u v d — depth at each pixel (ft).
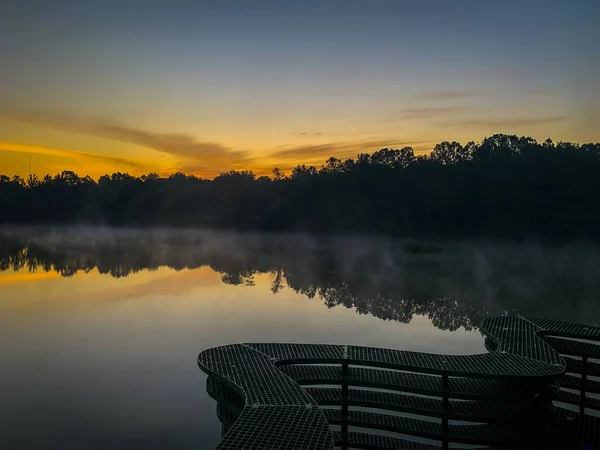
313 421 16.03
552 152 151.12
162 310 44.09
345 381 22.59
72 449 18.17
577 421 21.88
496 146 172.24
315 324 38.75
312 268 81.41
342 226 184.65
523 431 20.75
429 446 19.83
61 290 55.26
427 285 61.82
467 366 21.52
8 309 44.32
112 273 71.72
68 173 272.10
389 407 21.70
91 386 24.68
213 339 33.78
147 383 25.21
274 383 19.60
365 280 65.98
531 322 29.50
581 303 49.08
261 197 223.71
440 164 179.11
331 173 211.61
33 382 25.32
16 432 19.61
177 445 18.54
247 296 51.75
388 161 200.95
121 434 19.36
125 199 250.16
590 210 130.93
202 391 24.14
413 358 22.82
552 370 20.89
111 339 33.78
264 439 14.71
